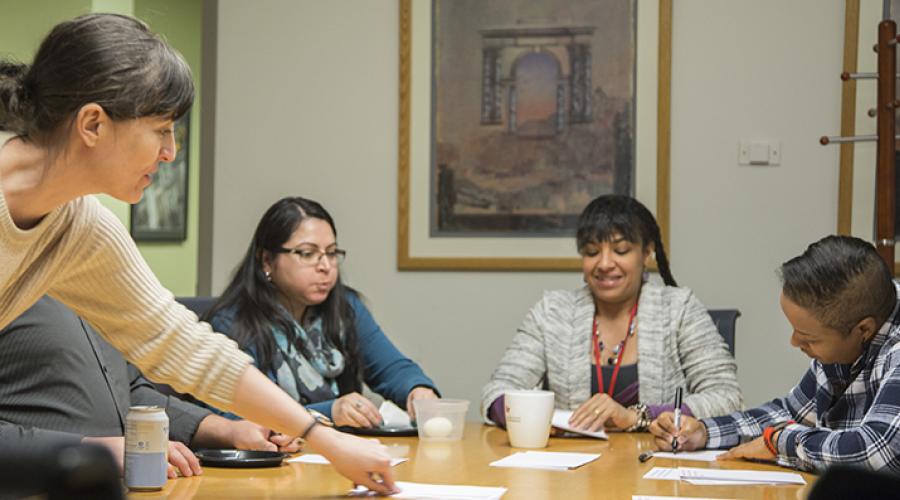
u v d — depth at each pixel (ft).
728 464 6.36
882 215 9.92
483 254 12.55
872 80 11.77
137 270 5.12
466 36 12.57
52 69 4.23
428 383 9.08
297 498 4.93
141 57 4.30
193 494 5.01
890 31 9.84
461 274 12.62
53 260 4.77
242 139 13.04
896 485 2.05
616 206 8.80
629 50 12.24
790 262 6.28
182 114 4.48
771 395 12.05
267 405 5.16
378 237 12.80
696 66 12.19
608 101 12.29
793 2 12.00
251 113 13.03
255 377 5.23
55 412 6.17
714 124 12.16
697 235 12.17
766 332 12.06
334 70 12.88
